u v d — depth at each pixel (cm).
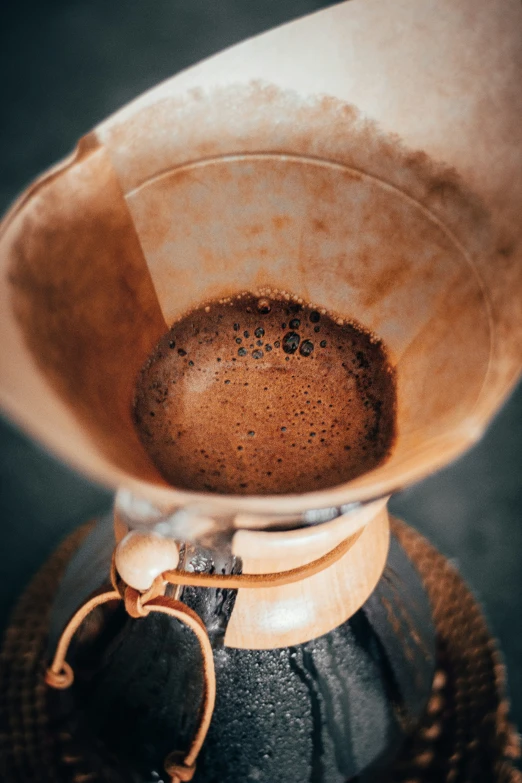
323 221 32
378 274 32
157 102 31
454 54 30
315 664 35
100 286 31
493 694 41
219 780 36
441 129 31
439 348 30
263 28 92
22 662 43
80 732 38
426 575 46
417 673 38
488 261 29
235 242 33
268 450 31
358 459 30
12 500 67
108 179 31
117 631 36
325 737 36
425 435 28
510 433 70
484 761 39
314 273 33
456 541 65
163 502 26
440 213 31
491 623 61
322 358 33
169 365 33
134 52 91
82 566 40
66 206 30
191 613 32
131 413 31
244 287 33
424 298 31
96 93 87
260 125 32
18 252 28
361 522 30
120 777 37
